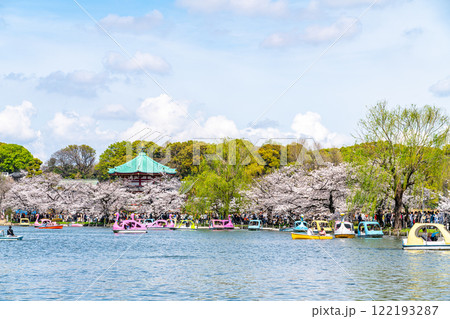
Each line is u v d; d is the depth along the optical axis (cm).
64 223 13262
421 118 7831
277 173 11688
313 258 5153
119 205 12975
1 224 13450
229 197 11931
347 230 7944
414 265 4472
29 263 4812
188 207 12281
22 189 14150
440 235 6144
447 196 8519
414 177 8069
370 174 7825
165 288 3431
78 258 5275
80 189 13738
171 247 6625
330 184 9381
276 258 5203
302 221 9588
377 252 5606
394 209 8531
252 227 11075
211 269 4353
